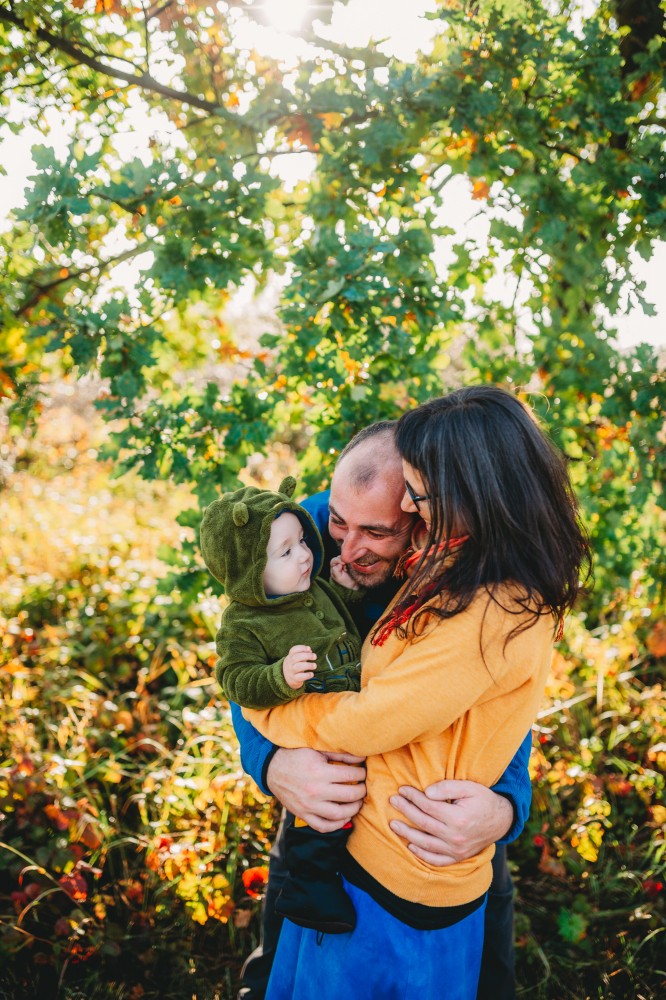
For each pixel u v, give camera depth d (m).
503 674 1.42
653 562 3.18
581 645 3.65
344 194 2.63
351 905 1.54
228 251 2.46
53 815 2.60
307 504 2.10
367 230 2.36
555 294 2.85
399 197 2.68
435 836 1.45
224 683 1.66
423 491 1.48
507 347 2.88
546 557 1.43
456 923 1.54
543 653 1.50
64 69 2.64
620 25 2.78
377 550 1.73
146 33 2.56
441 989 1.54
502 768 1.55
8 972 2.32
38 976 2.35
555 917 2.61
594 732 3.28
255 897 2.54
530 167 2.67
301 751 1.58
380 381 2.69
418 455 1.45
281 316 2.45
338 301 2.40
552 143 2.73
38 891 2.45
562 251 2.70
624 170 2.59
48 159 2.16
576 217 2.63
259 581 1.68
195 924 2.54
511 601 1.41
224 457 2.63
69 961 2.38
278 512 1.71
